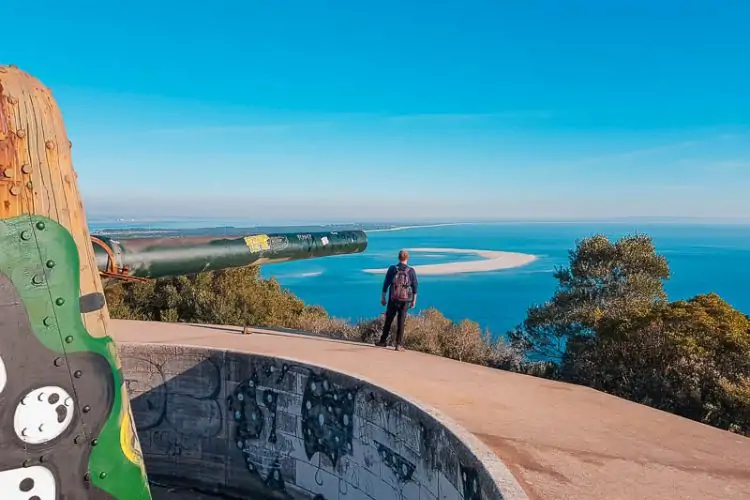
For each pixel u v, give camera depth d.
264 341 8.04
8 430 1.80
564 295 10.20
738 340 6.08
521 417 4.92
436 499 3.96
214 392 6.56
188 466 6.68
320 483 5.68
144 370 6.79
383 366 6.62
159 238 3.66
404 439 4.48
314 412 5.71
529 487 3.52
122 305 12.73
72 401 1.94
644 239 10.30
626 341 6.86
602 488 3.54
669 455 4.12
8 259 1.82
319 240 5.59
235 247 4.34
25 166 1.86
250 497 6.38
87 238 2.10
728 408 5.71
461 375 6.30
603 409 5.23
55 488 1.90
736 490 3.57
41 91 1.96
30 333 1.85
